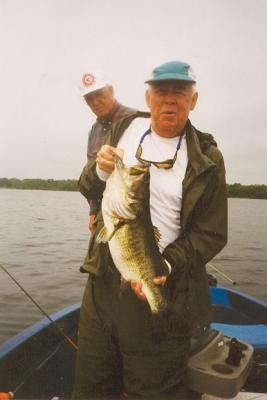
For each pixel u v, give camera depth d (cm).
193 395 278
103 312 267
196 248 255
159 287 243
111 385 279
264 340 389
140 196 233
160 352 259
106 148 237
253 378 341
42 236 1833
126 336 259
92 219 457
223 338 303
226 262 1334
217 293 546
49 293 875
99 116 451
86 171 270
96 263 262
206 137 270
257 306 510
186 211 253
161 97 249
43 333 390
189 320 260
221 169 261
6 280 984
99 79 435
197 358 276
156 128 260
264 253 1541
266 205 7475
